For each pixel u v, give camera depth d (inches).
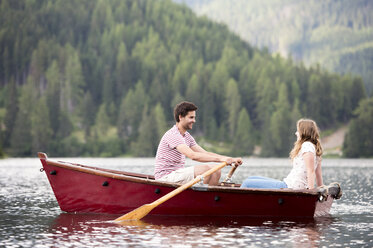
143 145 5270.7
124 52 6948.8
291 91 6653.5
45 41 7101.4
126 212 394.6
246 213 387.9
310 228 338.3
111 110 6318.9
